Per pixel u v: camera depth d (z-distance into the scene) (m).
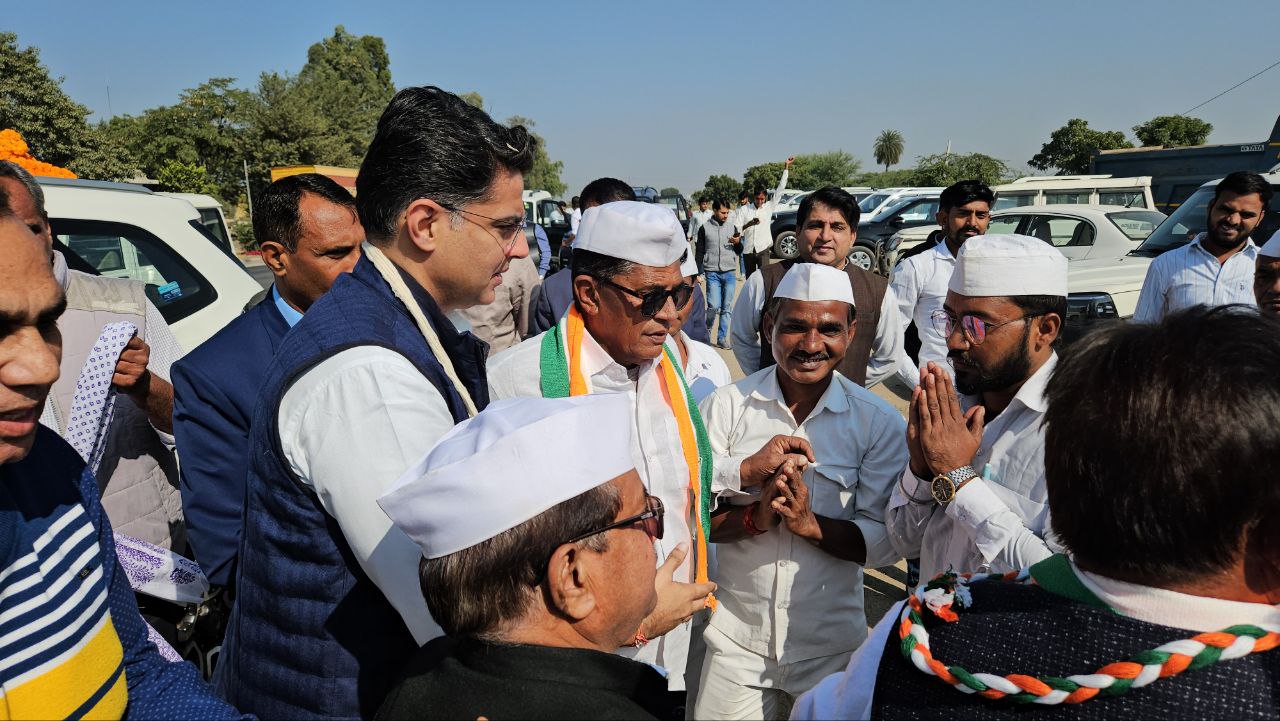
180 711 1.33
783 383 2.44
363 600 1.34
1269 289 3.15
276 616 1.37
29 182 2.06
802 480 2.28
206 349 2.28
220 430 2.20
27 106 24.78
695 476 2.13
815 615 2.28
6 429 1.03
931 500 1.97
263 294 4.38
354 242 2.40
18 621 1.12
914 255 4.37
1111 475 0.84
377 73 61.19
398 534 1.23
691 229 14.05
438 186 1.42
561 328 2.10
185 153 31.22
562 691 0.98
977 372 2.01
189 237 4.15
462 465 0.98
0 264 0.97
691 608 1.47
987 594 1.00
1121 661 0.83
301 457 1.29
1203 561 0.82
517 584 1.00
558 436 1.01
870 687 1.02
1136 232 10.04
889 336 3.84
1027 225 10.35
